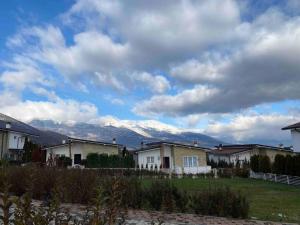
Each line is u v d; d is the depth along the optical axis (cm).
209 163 5481
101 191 360
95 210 338
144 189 1332
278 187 2638
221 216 1210
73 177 1291
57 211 354
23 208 290
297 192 2256
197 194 1304
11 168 1442
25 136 4941
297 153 3584
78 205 1147
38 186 1241
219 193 1260
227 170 4044
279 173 3400
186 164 4659
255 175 3909
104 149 4766
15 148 4709
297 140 3609
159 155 4566
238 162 5181
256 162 3941
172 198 1278
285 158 3350
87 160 4219
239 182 3092
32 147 3906
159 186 1335
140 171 3219
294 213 1380
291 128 3609
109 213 352
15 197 293
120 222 441
